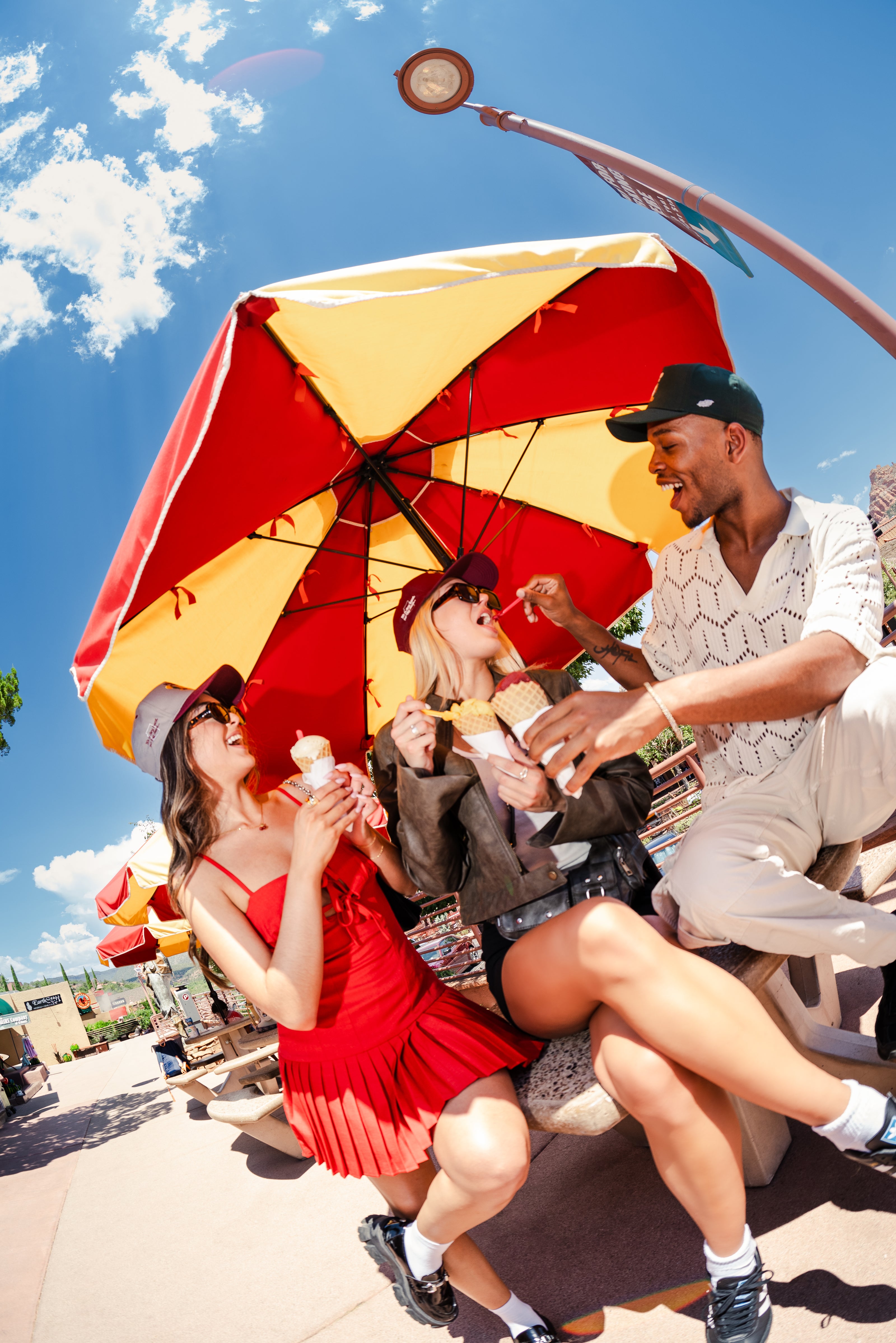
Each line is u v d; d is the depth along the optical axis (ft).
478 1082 5.86
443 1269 6.21
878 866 8.41
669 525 12.16
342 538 11.12
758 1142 7.02
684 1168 4.89
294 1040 6.64
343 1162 6.24
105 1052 166.61
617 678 9.05
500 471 11.44
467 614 7.45
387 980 6.38
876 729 5.66
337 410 8.78
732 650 7.29
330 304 5.98
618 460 11.51
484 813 6.78
